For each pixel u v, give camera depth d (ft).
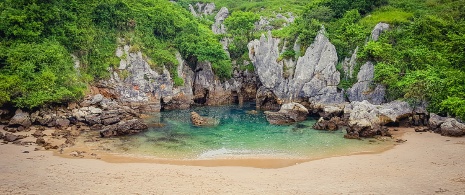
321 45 174.81
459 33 159.63
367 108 138.92
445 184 74.84
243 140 124.36
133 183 77.71
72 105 149.89
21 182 75.97
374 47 161.17
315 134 132.57
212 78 209.36
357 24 180.24
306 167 92.63
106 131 125.18
